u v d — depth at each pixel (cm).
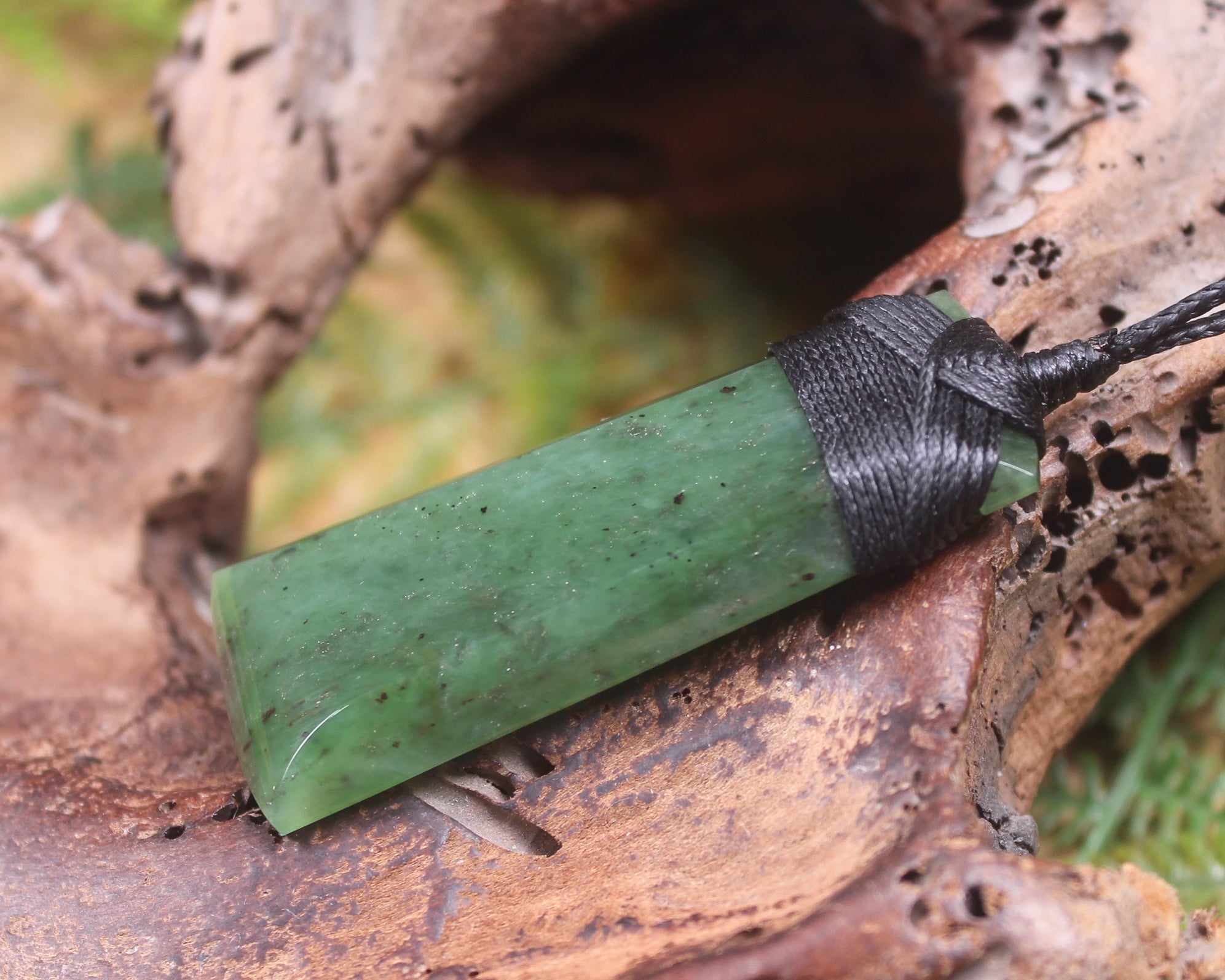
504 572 14
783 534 14
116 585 18
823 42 20
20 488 18
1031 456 14
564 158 24
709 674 15
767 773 14
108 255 19
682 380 24
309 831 15
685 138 23
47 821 15
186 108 19
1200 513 16
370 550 15
